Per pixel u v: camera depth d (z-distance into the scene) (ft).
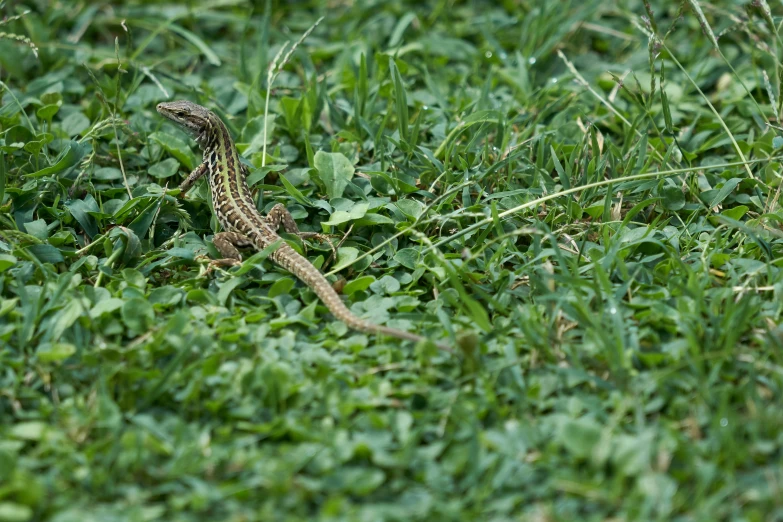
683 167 40.93
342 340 30.91
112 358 28.43
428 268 33.22
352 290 33.12
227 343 29.73
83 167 39.27
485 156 40.37
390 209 37.35
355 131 43.24
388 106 43.98
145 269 34.14
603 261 32.48
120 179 40.50
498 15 56.85
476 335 29.60
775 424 25.66
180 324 29.40
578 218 37.06
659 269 33.60
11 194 36.52
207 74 51.57
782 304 31.01
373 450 25.22
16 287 32.07
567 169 39.22
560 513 23.50
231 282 32.65
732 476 24.11
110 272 33.47
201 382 27.53
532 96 47.42
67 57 50.57
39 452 25.11
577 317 29.94
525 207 34.76
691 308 30.32
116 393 27.81
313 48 53.42
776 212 37.04
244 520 23.09
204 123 38.70
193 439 25.91
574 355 28.48
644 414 26.91
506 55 51.85
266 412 27.17
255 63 50.49
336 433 26.03
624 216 38.86
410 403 27.68
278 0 58.13
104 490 24.20
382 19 55.57
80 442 25.68
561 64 51.96
